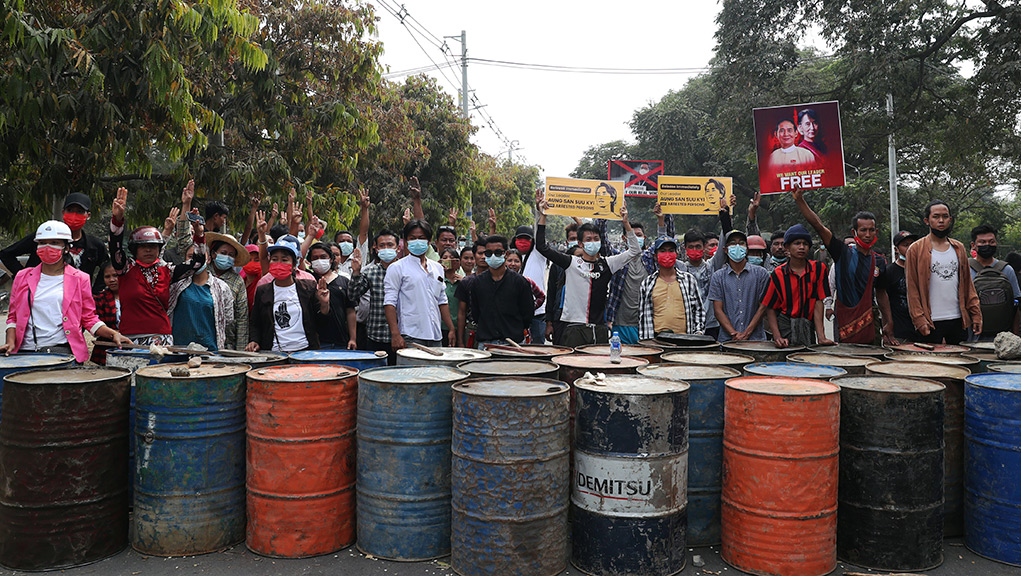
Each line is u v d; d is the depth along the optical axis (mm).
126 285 5086
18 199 7715
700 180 8750
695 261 7270
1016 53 14727
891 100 17406
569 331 6742
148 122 7566
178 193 9305
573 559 3707
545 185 8422
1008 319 6688
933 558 3652
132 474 4379
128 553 3803
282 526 3711
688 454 3838
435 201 19359
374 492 3727
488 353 4797
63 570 3566
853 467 3707
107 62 6535
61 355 4539
